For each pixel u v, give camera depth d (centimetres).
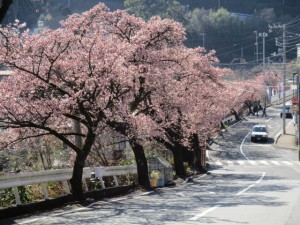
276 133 7731
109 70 1764
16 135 1917
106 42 1914
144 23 2464
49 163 2402
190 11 16012
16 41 1692
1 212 1336
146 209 1511
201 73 3281
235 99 7181
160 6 11488
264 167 4838
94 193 1923
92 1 13375
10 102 1644
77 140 1973
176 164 3503
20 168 2173
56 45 1772
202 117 3731
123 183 2555
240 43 14700
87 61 1777
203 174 3931
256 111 10225
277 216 1334
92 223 1209
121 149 3134
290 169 4491
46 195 1606
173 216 1323
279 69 12794
